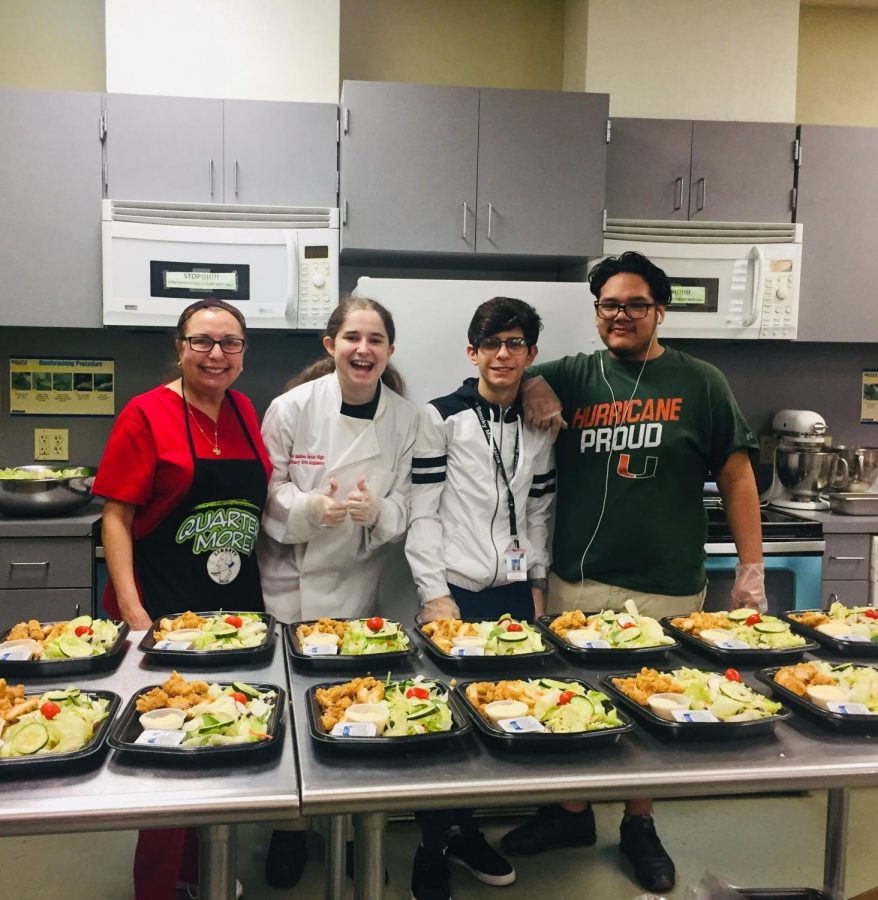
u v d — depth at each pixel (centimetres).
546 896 203
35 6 301
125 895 203
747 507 203
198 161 269
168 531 190
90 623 158
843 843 174
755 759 116
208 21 280
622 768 112
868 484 318
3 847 223
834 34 344
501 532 203
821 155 297
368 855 114
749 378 338
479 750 117
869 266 304
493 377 195
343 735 113
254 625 159
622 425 201
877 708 129
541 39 331
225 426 198
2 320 269
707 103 305
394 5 321
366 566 217
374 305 196
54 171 266
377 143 271
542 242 279
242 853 222
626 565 202
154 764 110
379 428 208
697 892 157
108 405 312
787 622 173
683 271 290
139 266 266
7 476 271
